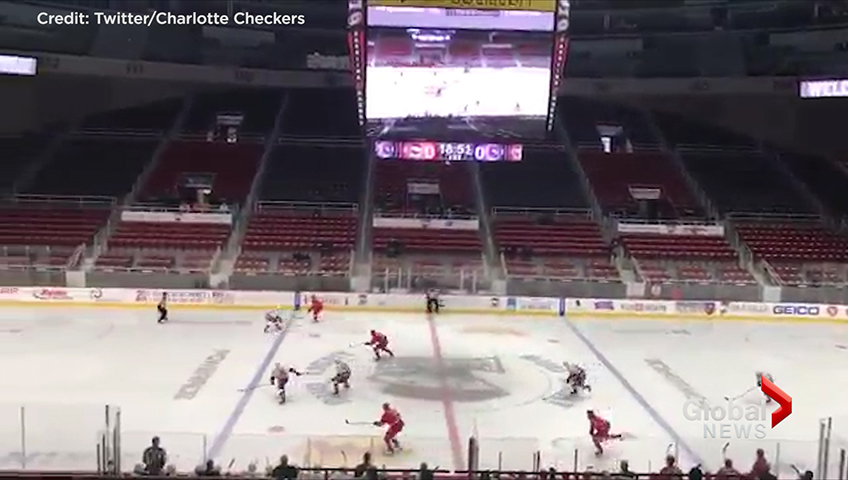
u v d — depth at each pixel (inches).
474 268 1414.9
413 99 1111.6
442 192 1738.4
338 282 1306.6
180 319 1170.6
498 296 1283.2
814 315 1277.1
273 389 812.6
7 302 1253.1
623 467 542.6
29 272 1269.7
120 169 1734.7
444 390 823.1
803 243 1512.1
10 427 629.9
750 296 1291.8
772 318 1275.8
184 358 934.4
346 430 686.5
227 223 1524.4
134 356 938.1
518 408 764.0
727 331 1179.9
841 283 1353.3
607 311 1280.8
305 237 1509.6
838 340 1125.1
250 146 1891.0
